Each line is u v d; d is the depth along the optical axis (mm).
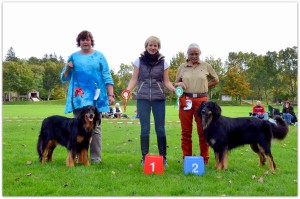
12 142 10828
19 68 89625
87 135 7547
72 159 7496
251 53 85438
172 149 9984
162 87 7887
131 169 7285
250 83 79250
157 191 5684
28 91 92750
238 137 7621
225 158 7375
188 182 6254
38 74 105188
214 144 7418
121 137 12523
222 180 6445
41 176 6562
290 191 5758
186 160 6941
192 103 8047
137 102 7926
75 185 6008
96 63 8141
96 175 6703
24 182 6113
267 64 76562
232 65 84312
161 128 7883
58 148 9867
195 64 8172
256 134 7551
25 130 14367
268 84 76125
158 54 7867
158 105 7848
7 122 18516
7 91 90500
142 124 7883
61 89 99875
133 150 9797
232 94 73375
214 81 8391
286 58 74562
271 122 7715
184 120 8156
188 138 8227
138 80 7980
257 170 7352
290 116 19953
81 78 8102
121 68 94688
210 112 7324
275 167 7379
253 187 6008
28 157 8445
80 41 8117
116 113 25016
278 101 76500
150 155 7062
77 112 8188
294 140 12203
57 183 6129
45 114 28344
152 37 7789
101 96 8242
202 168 6906
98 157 8156
